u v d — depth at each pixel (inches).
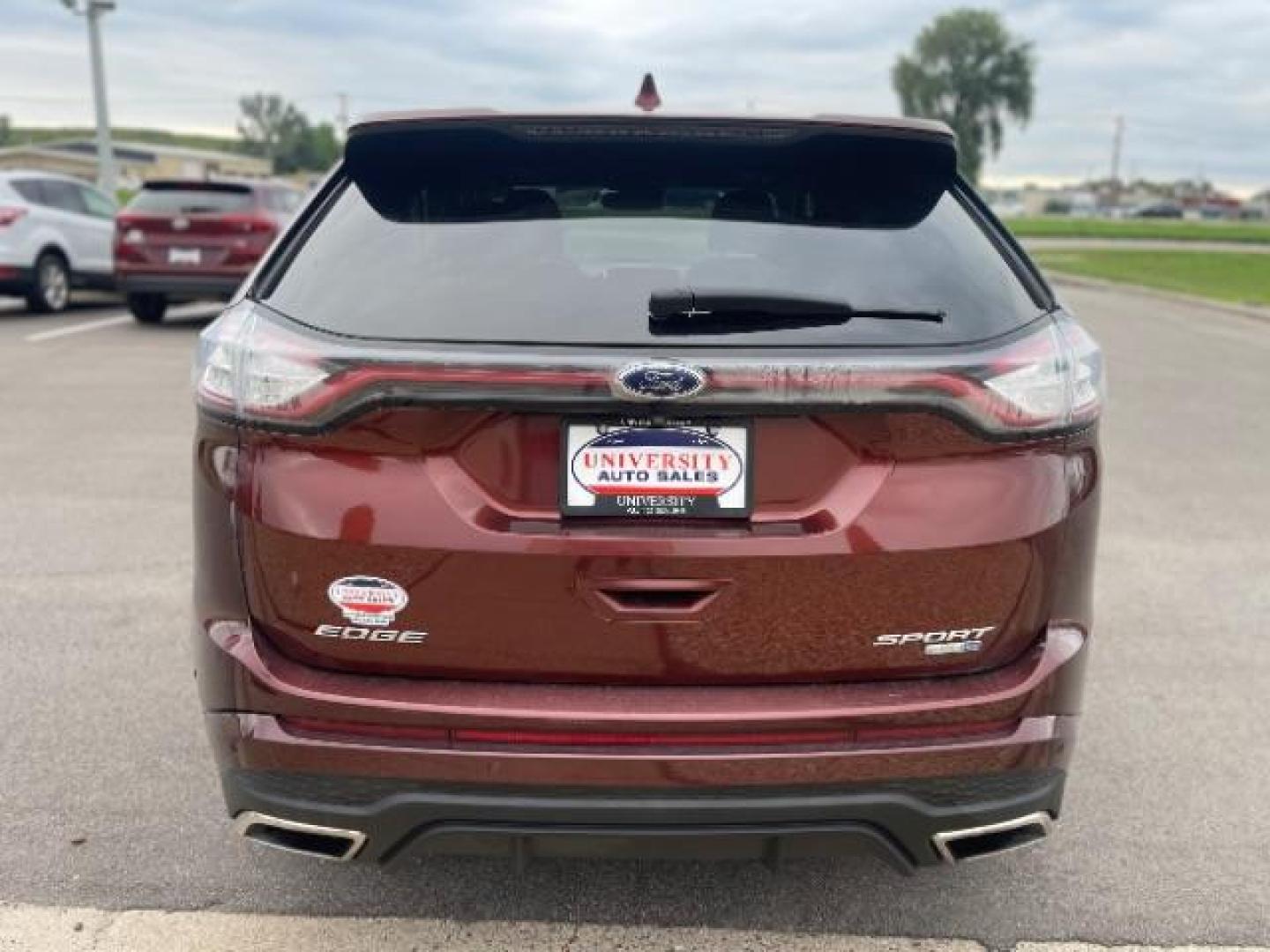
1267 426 320.5
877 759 80.9
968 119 3299.7
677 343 78.5
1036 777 84.9
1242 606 179.5
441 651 80.7
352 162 94.5
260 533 81.0
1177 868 109.8
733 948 97.3
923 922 101.3
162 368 382.3
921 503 79.9
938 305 83.7
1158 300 757.3
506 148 93.2
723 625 79.7
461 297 82.4
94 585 179.5
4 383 349.4
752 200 93.0
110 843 110.8
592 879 106.9
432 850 83.9
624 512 79.0
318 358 78.2
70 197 559.2
